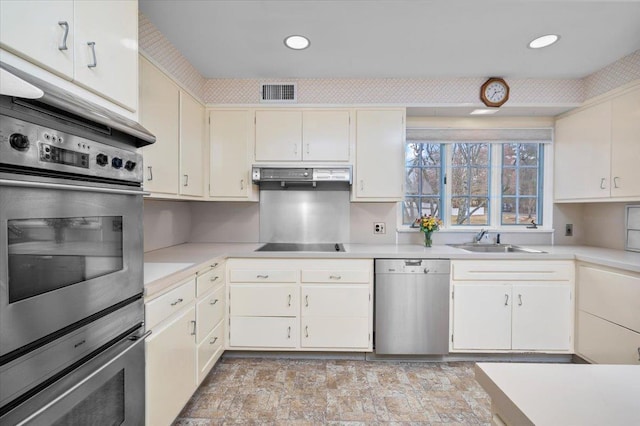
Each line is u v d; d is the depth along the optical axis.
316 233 3.04
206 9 1.76
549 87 2.66
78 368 0.95
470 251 2.66
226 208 3.05
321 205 3.04
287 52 2.25
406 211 3.10
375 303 2.41
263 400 1.95
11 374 0.75
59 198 0.88
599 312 2.15
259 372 2.28
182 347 1.67
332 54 2.28
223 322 2.36
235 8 1.75
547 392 0.55
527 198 3.07
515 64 2.42
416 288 2.38
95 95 1.05
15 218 0.75
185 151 2.27
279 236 3.04
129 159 1.17
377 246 2.82
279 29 1.96
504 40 2.07
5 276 0.73
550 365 0.65
